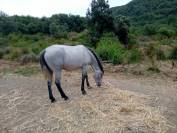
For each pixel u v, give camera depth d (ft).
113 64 46.52
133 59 47.60
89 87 28.58
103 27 64.80
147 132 19.17
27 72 40.40
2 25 132.05
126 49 55.77
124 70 41.86
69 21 138.21
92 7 65.16
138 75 38.93
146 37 112.98
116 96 25.70
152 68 41.68
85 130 19.16
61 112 21.93
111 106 23.21
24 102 24.95
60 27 128.47
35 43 84.99
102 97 25.41
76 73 38.52
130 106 23.09
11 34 113.39
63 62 23.94
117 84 32.01
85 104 23.17
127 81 34.78
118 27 65.00
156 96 27.20
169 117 21.85
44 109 22.97
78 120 20.62
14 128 20.01
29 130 19.61
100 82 27.91
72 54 24.41
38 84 31.81
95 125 19.85
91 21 65.51
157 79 36.50
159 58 51.67
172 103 25.16
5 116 22.15
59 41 81.10
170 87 32.19
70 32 124.26
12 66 47.75
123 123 20.20
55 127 19.77
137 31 128.57
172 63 44.75
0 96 26.91
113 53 47.83
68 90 28.22
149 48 53.57
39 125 20.21
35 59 52.16
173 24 152.87
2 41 94.53
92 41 63.67
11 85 31.40
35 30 137.69
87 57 25.85
